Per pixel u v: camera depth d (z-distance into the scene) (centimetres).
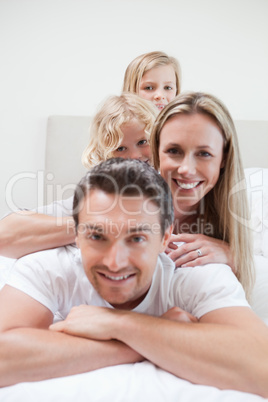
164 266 83
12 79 218
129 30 218
